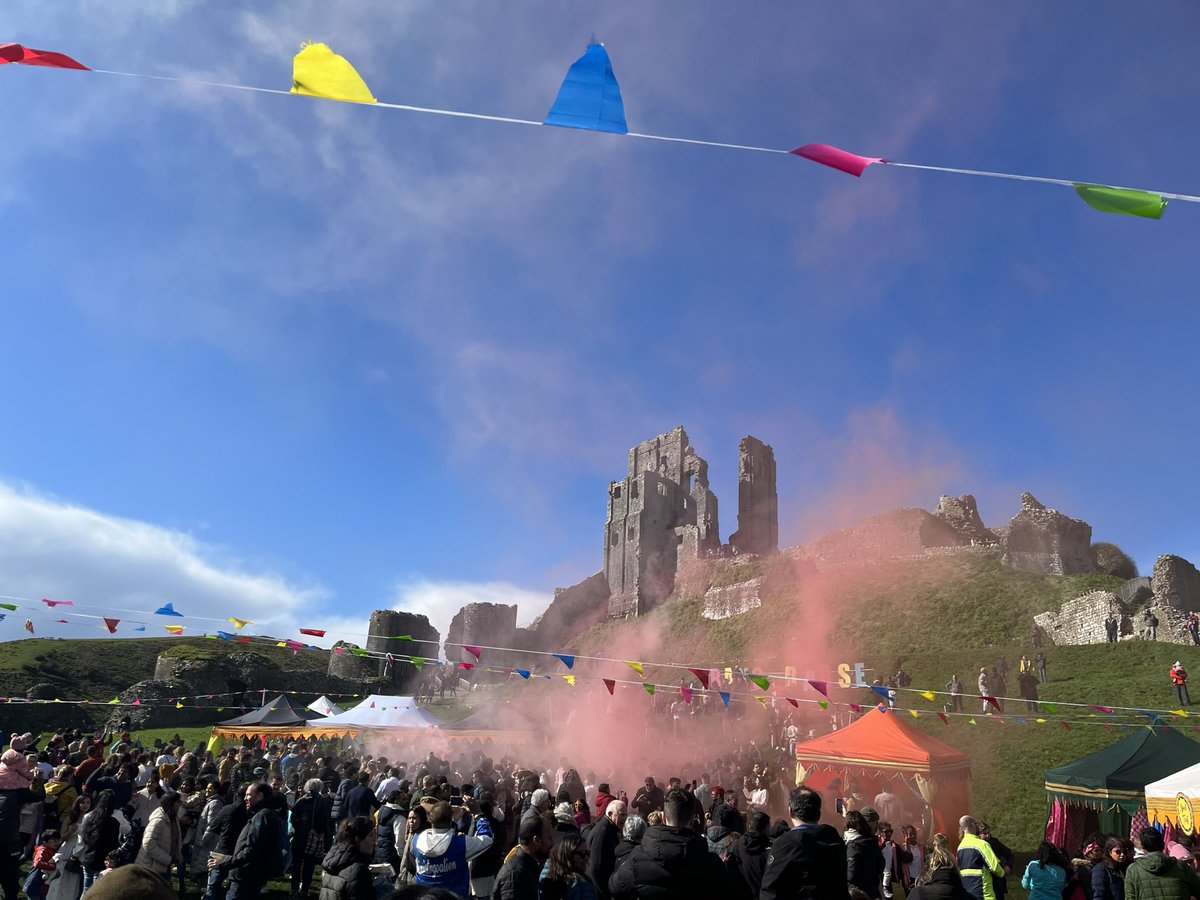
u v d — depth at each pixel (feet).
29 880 40.50
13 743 54.24
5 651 207.31
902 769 62.13
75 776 52.70
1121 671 118.42
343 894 26.32
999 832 69.77
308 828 47.80
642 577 304.91
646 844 20.90
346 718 98.78
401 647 249.14
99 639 236.22
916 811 61.57
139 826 40.63
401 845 38.75
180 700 169.17
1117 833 53.06
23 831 46.47
